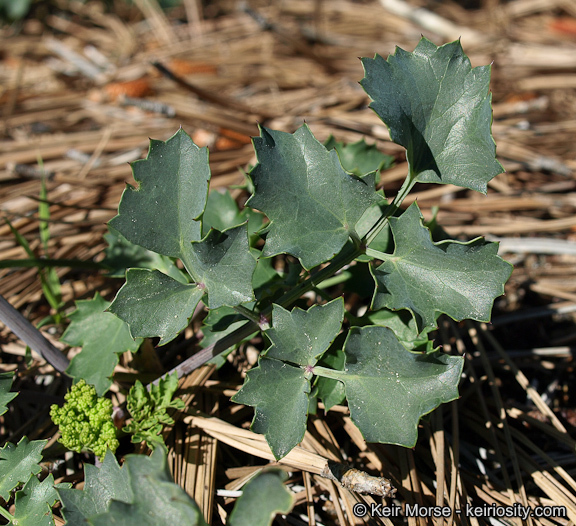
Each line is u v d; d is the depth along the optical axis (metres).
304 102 0.56
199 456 0.29
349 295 0.37
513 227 0.44
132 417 0.30
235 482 0.29
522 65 0.64
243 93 0.61
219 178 0.45
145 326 0.24
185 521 0.22
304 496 0.30
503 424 0.32
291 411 0.25
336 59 0.67
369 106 0.25
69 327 0.30
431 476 0.30
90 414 0.27
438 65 0.26
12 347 0.36
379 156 0.36
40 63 0.69
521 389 0.36
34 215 0.43
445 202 0.45
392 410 0.25
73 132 0.55
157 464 0.22
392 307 0.25
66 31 0.75
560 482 0.31
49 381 0.35
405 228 0.25
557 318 0.40
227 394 0.32
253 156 0.48
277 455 0.25
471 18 0.76
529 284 0.41
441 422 0.31
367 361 0.25
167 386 0.28
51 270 0.37
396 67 0.25
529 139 0.52
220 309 0.29
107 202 0.44
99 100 0.59
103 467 0.24
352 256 0.26
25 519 0.26
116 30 0.75
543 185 0.48
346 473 0.27
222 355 0.30
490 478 0.31
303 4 0.78
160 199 0.25
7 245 0.41
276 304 0.25
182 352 0.35
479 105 0.25
